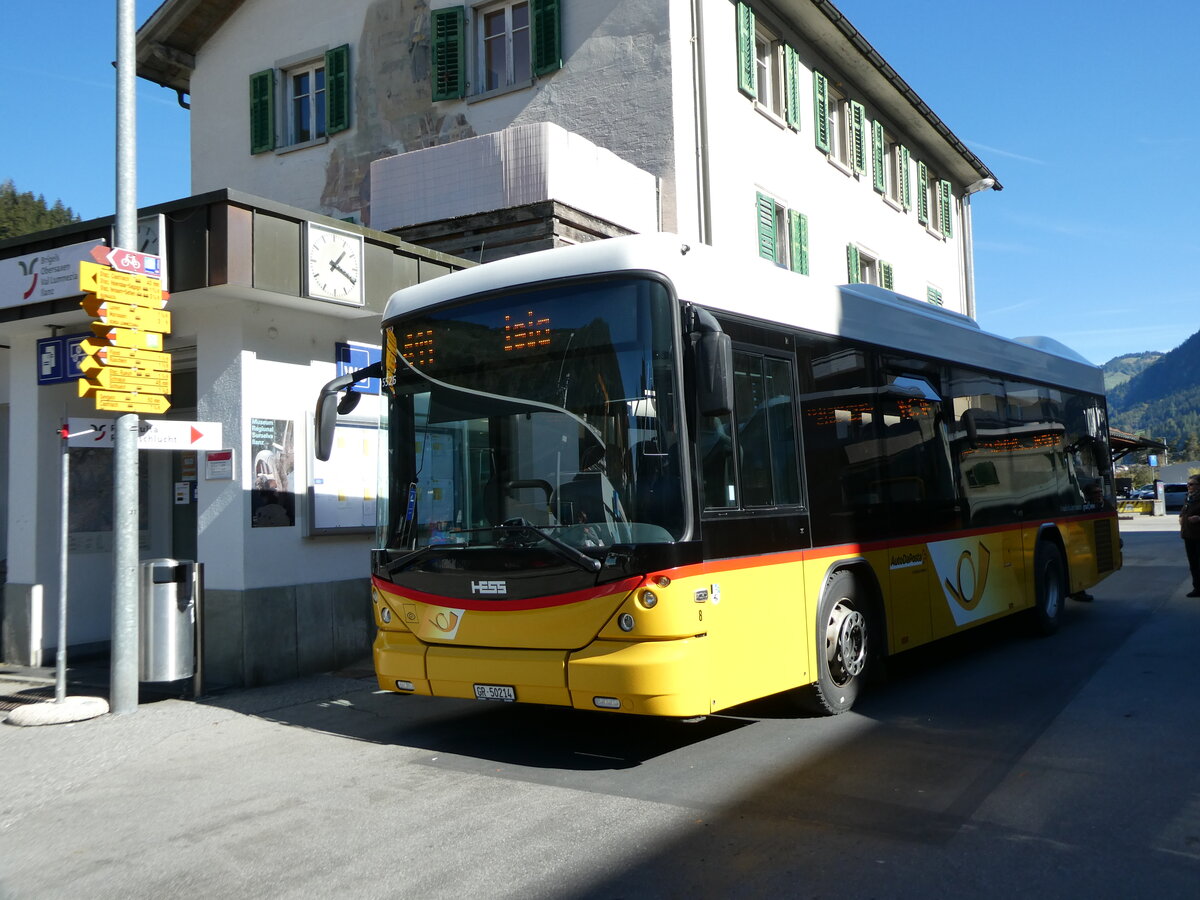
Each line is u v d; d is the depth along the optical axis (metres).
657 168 14.41
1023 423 10.66
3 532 12.10
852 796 5.30
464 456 6.41
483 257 12.20
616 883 4.23
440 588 6.32
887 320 8.38
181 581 8.41
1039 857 4.39
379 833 4.99
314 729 7.39
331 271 9.17
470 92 15.87
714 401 5.59
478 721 7.52
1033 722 6.79
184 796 5.79
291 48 17.53
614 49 14.81
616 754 6.38
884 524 7.83
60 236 9.21
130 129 7.94
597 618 5.71
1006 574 9.82
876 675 7.89
